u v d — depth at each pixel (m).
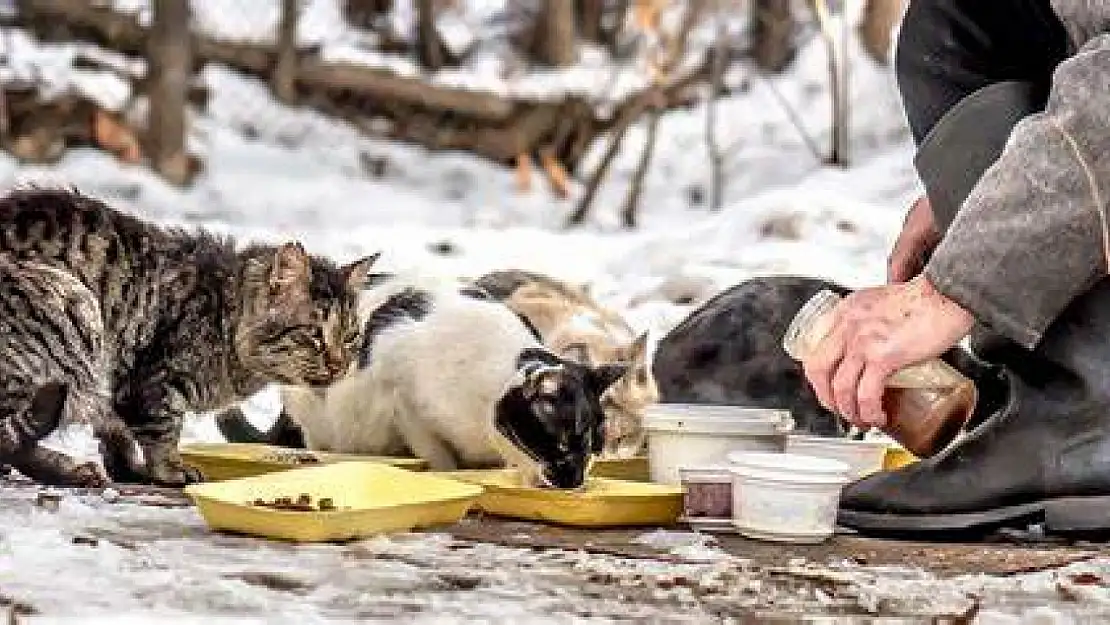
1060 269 5.46
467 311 7.70
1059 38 6.62
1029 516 5.96
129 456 7.26
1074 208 5.41
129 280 7.24
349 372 7.80
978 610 4.73
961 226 5.57
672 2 29.30
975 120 6.13
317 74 26.28
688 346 8.52
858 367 5.71
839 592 4.97
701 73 28.09
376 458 7.30
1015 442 6.01
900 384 6.10
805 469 5.88
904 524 6.08
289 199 23.58
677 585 5.00
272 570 4.93
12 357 6.78
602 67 28.19
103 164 23.16
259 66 26.48
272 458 7.03
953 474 6.05
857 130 25.28
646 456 7.57
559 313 9.37
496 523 6.12
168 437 7.29
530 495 6.12
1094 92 5.41
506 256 17.22
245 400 7.83
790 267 14.48
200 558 5.05
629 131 27.22
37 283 6.91
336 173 25.19
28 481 6.76
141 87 24.22
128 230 7.35
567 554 5.44
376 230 18.67
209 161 24.39
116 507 5.99
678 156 26.75
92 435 7.40
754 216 16.39
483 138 26.62
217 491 5.65
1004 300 5.50
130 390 7.25
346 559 5.18
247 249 7.74
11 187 7.47
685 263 15.51
